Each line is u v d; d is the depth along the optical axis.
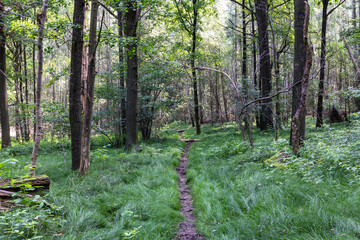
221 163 6.95
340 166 4.27
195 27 17.25
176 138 16.36
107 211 4.02
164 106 15.25
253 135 13.00
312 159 5.05
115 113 13.87
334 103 16.36
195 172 6.62
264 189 4.17
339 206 3.05
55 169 7.40
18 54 18.02
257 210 3.53
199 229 3.70
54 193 4.15
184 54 16.56
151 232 3.38
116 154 10.04
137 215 3.71
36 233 2.79
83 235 2.98
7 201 3.33
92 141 14.82
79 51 7.23
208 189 4.90
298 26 7.40
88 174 6.21
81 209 3.63
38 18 4.79
